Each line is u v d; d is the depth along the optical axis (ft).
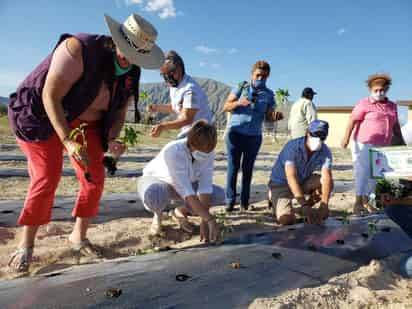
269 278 9.77
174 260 10.38
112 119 11.18
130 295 8.28
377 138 17.89
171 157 11.98
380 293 9.78
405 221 11.77
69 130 9.76
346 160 57.77
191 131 11.89
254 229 15.52
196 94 14.10
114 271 9.50
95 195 11.78
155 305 8.06
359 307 9.05
